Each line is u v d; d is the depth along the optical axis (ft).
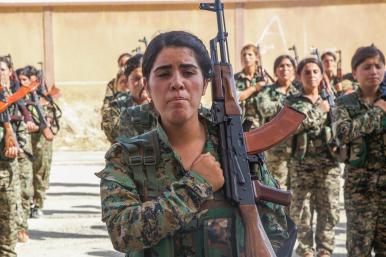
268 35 74.79
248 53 32.65
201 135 8.86
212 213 8.54
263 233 8.51
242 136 8.86
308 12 74.59
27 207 28.99
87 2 74.74
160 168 8.57
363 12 74.38
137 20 75.41
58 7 74.90
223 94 8.99
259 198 8.72
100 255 26.35
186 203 8.07
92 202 39.11
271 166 27.20
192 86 8.45
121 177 8.49
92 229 31.58
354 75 19.15
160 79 8.43
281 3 74.59
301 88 27.53
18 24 74.79
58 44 75.10
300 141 24.35
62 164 61.26
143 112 16.34
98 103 75.36
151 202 8.18
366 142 18.67
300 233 24.75
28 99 32.12
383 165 18.75
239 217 8.56
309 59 24.71
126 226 8.15
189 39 8.48
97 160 64.59
